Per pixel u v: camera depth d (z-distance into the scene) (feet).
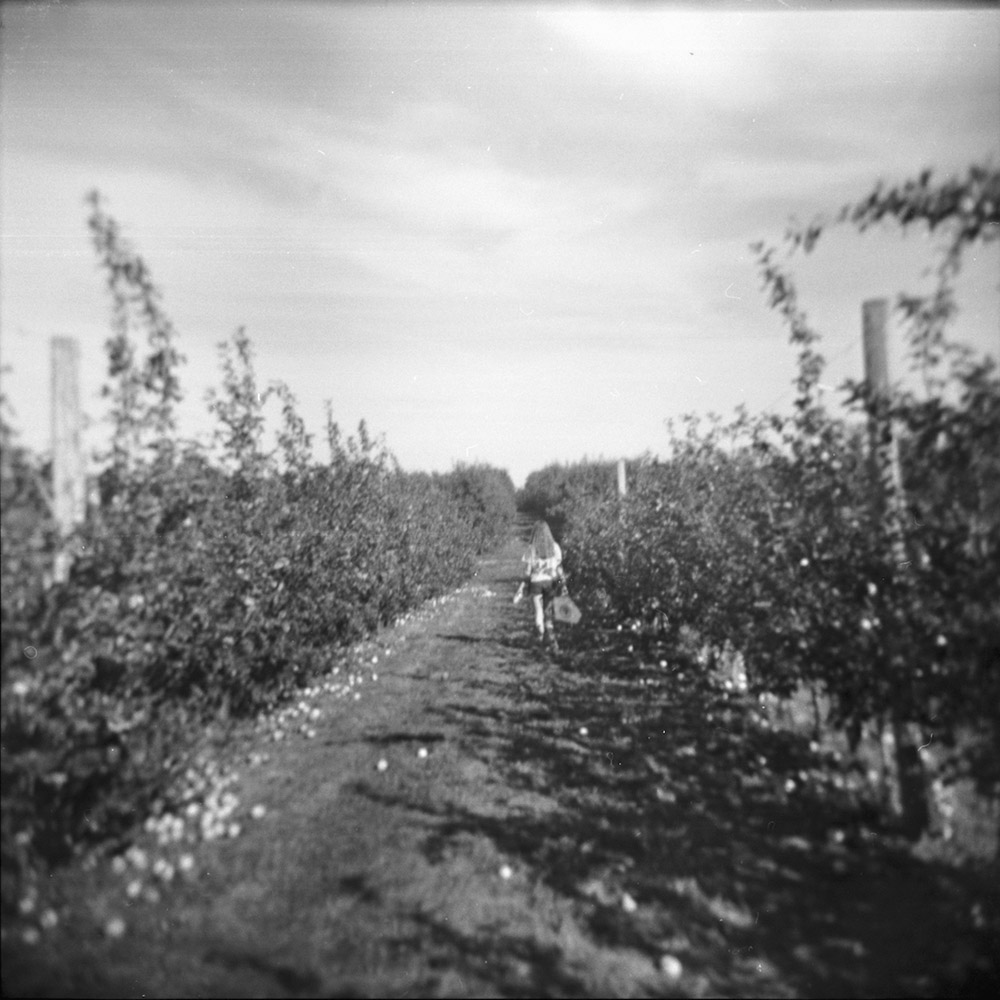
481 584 66.39
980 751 9.29
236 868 11.48
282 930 9.84
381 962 9.16
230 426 22.31
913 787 11.03
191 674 16.79
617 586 34.50
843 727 13.67
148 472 14.64
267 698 20.12
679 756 16.43
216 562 17.66
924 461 9.93
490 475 116.98
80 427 12.86
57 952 9.25
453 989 8.66
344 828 13.15
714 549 20.65
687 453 28.68
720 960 9.12
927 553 10.22
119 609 13.07
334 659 26.40
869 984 8.41
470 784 15.33
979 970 8.37
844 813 12.28
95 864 11.14
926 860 10.45
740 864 11.35
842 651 12.23
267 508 22.43
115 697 12.82
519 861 11.80
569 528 66.85
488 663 29.27
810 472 13.79
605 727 19.24
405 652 32.07
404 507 43.75
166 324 14.65
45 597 11.66
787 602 14.16
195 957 9.23
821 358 13.50
